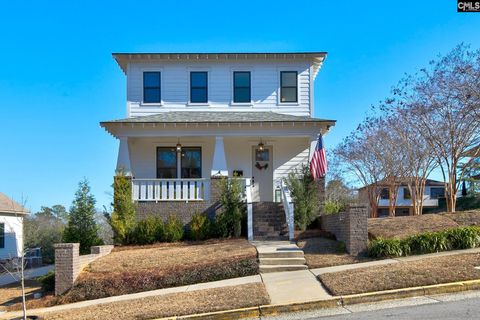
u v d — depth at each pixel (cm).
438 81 2366
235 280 1288
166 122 2047
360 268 1231
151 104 2325
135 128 2064
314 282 1156
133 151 2314
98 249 1636
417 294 993
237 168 2308
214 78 2353
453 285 1001
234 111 2334
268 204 1995
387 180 3070
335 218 1644
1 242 3142
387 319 827
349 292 1015
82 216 1886
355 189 4112
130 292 1312
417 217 1770
